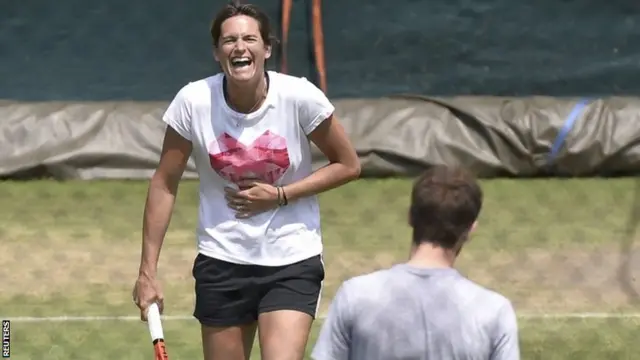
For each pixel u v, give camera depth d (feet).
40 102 157.58
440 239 42.37
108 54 165.17
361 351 41.50
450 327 40.78
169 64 165.37
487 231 121.80
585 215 130.00
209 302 58.18
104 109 153.99
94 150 149.18
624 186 144.56
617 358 83.46
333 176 58.23
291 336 56.03
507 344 40.81
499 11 163.02
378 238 119.34
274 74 57.67
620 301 98.22
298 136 57.47
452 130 151.53
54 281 103.81
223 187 57.82
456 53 163.84
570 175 150.41
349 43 164.04
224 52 55.88
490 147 150.41
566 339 87.51
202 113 57.06
